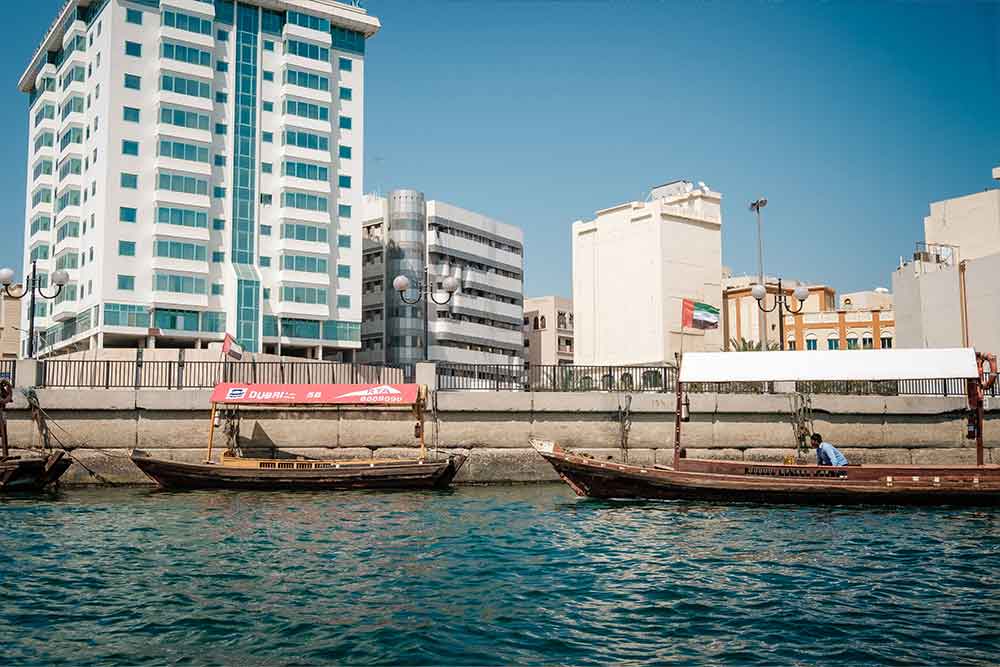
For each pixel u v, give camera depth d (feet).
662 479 73.61
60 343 239.50
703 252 258.78
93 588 40.24
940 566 46.37
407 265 281.33
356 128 252.21
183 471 79.05
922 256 162.50
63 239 234.17
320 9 244.83
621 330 258.16
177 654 30.40
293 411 86.63
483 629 33.78
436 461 81.66
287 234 235.20
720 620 35.35
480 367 94.27
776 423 91.04
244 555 48.62
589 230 271.28
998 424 92.58
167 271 217.97
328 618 35.12
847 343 231.71
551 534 57.06
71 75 237.04
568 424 90.17
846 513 67.97
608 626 34.37
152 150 220.84
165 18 221.87
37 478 77.82
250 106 236.02
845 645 31.81
